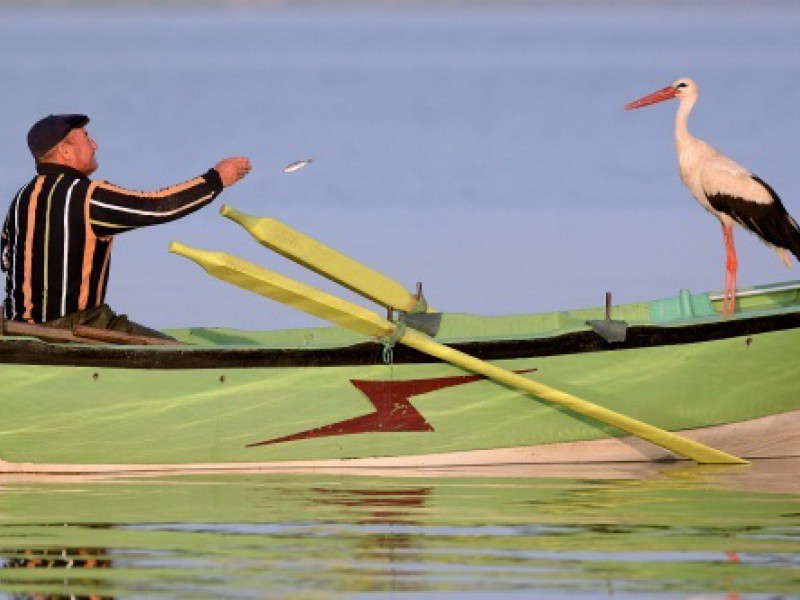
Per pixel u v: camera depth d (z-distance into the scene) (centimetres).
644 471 3869
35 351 3825
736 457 4025
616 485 3588
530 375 3959
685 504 3281
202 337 4422
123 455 3859
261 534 2928
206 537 2903
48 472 3834
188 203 3891
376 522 3055
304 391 3903
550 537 2900
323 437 3912
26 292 3906
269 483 3634
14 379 3822
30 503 3309
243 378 3888
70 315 3906
